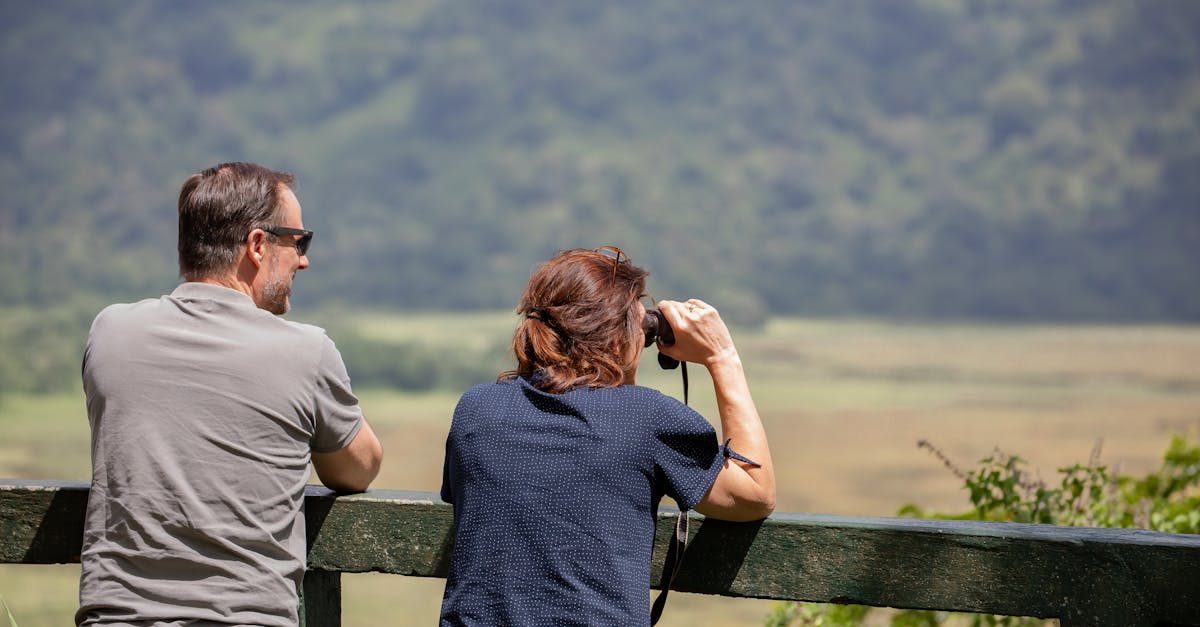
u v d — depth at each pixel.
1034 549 3.77
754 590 4.05
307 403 4.16
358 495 4.43
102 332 4.20
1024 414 115.38
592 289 4.00
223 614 3.93
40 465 70.00
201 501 3.98
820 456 85.44
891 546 3.91
